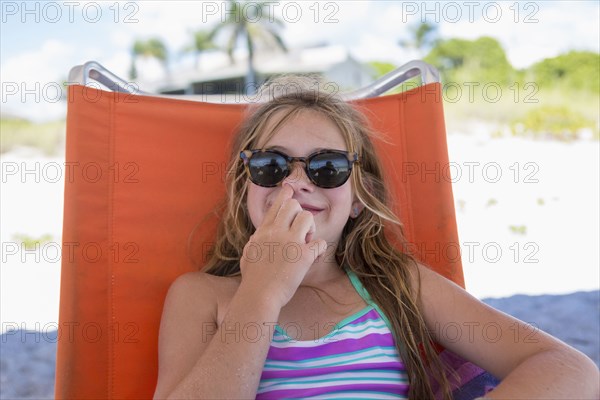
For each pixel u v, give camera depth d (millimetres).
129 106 1706
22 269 5555
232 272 1628
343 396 1261
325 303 1427
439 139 1789
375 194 1712
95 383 1485
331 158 1430
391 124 1842
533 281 4789
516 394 1080
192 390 1107
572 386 1091
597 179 7996
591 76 15891
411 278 1452
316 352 1307
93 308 1530
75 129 1606
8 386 2992
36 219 7125
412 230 1775
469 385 1395
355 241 1573
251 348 1155
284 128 1489
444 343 1387
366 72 20703
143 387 1526
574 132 11562
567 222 6375
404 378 1333
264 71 21516
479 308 1340
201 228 1705
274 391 1260
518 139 10852
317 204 1422
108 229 1604
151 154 1702
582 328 3611
